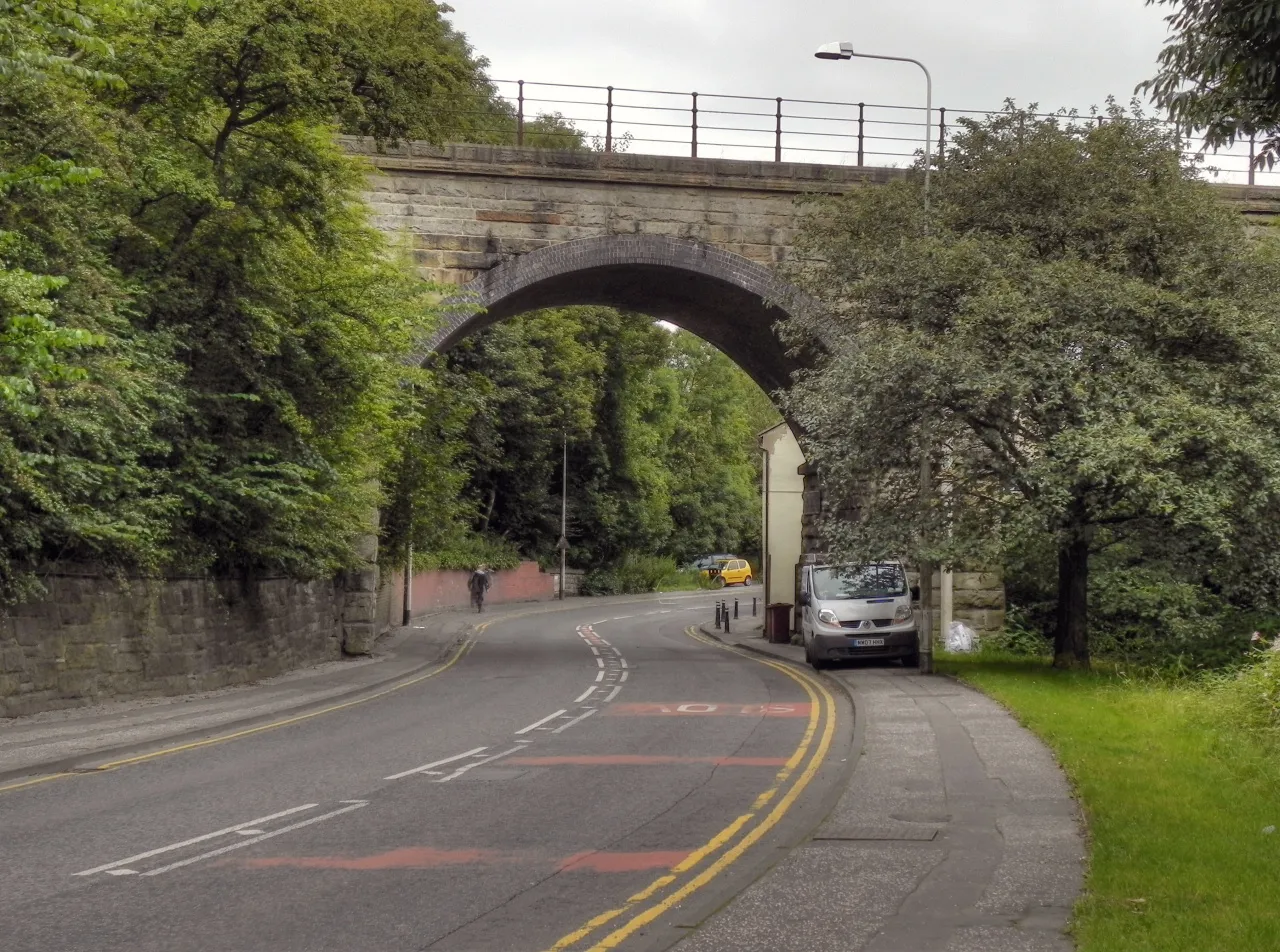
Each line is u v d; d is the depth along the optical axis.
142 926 6.84
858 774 11.60
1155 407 19.66
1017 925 6.56
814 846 8.58
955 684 20.52
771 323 32.31
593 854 8.59
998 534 21.34
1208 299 20.66
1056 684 20.06
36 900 7.40
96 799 10.95
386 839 9.12
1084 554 23.25
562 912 7.08
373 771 12.47
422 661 28.12
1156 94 9.63
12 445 15.08
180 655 20.41
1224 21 8.85
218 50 19.22
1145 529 21.72
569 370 61.31
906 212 23.89
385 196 29.53
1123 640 28.19
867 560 22.61
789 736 15.12
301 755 13.74
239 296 20.94
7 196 15.22
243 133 21.34
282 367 22.50
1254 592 22.80
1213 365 21.08
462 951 6.35
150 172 19.31
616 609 57.41
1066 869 7.80
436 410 36.28
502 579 60.03
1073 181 22.75
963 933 6.42
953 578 29.94
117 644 18.64
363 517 28.08
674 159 30.16
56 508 15.70
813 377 23.89
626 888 7.62
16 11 11.42
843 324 24.50
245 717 16.94
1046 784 10.95
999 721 15.30
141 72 19.55
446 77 22.69
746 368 38.22
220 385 21.47
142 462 20.08
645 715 17.61
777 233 30.55
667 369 80.00
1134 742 13.12
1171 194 22.08
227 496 21.00
